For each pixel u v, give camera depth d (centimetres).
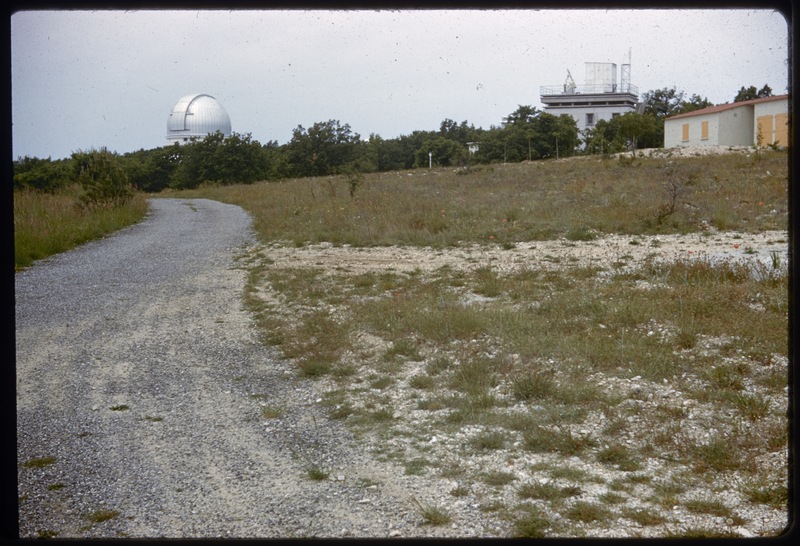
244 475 404
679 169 2370
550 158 4403
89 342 734
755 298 731
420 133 6116
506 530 325
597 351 582
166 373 618
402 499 364
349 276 1032
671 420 448
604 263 1029
